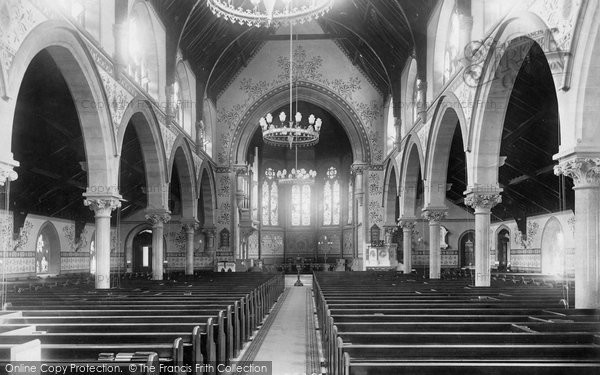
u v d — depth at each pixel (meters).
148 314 9.08
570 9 9.58
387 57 27.70
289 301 23.11
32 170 20.53
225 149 33.41
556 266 25.66
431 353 5.50
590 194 9.57
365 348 5.50
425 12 21.38
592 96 9.37
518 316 8.07
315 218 47.22
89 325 7.35
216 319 8.72
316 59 33.34
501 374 4.62
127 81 17.11
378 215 32.72
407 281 19.47
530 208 27.55
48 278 23.56
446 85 18.23
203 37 25.86
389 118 31.47
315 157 47.47
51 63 15.23
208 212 32.69
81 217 29.38
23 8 10.45
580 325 7.22
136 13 19.11
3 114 9.88
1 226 14.15
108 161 15.36
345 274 25.55
